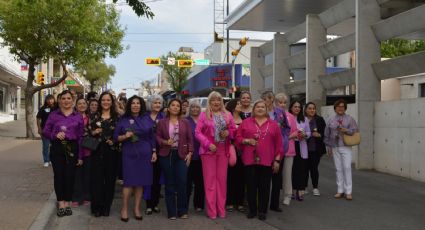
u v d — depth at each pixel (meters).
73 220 8.09
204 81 47.44
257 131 8.23
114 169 8.32
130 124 7.94
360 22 15.00
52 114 8.08
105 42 23.67
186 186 8.35
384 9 15.14
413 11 12.99
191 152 8.30
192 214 8.70
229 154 8.44
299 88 21.28
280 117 9.15
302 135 9.66
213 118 8.32
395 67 14.09
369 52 15.02
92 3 22.31
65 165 8.18
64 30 21.97
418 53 13.00
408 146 13.16
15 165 13.78
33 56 22.78
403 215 8.72
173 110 8.18
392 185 12.01
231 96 37.06
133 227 7.68
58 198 8.24
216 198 8.41
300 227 7.77
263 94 9.31
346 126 10.08
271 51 24.81
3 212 8.01
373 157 14.99
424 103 12.45
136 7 9.75
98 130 8.16
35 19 21.16
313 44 18.75
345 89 27.09
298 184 9.84
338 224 7.99
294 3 22.45
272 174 8.80
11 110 40.50
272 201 8.91
